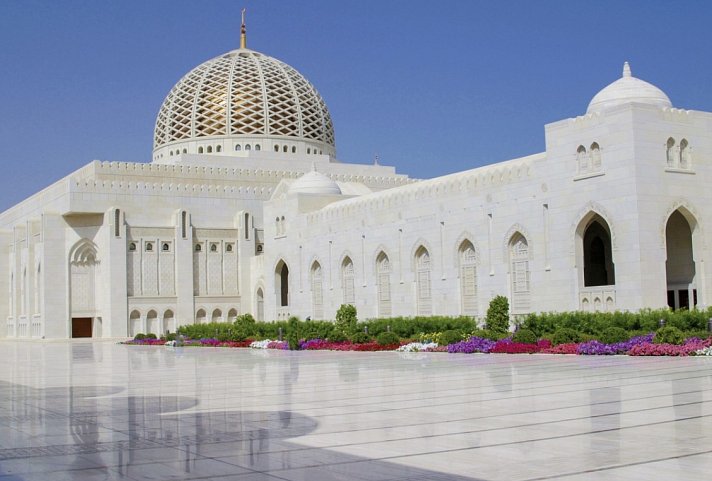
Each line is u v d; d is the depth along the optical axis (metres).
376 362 32.22
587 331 37.16
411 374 25.94
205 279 76.19
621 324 36.31
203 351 46.84
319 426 15.01
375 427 14.76
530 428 14.25
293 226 67.56
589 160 42.78
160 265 74.00
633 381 21.45
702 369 24.34
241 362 34.66
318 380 24.61
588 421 14.85
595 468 10.84
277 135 86.75
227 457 12.13
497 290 48.47
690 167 42.44
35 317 75.44
